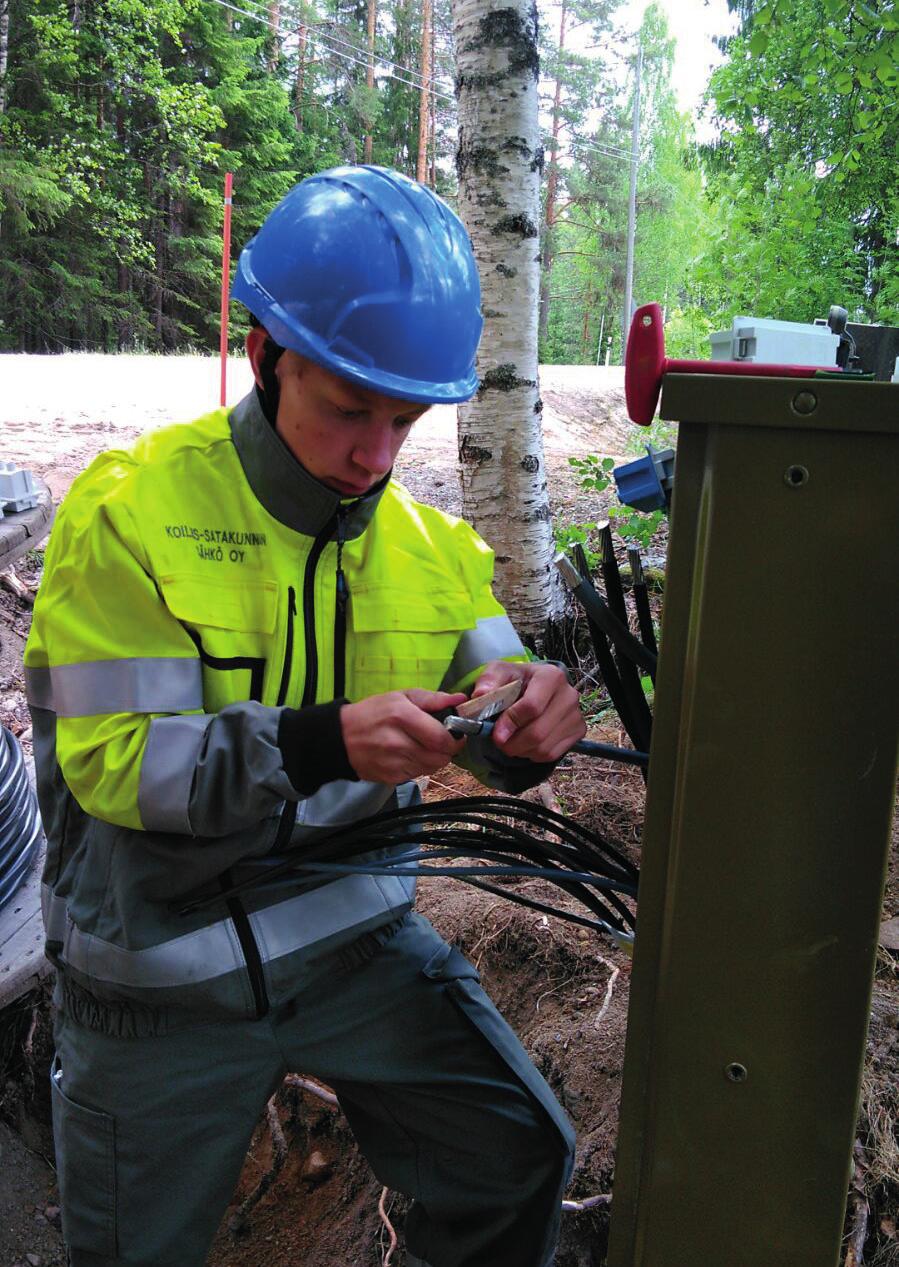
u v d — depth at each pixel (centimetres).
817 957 95
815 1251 102
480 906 268
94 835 127
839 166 732
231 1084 131
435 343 114
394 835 134
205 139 2764
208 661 121
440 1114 142
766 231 740
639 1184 105
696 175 4138
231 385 1091
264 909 131
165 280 2761
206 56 2672
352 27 3475
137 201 2558
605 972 242
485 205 405
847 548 88
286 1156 242
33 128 2306
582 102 3997
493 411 416
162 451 124
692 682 92
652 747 96
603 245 4094
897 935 234
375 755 107
